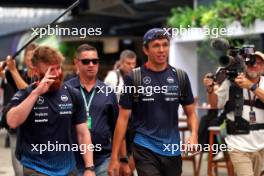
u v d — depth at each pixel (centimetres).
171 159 1191
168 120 1190
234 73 1333
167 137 1188
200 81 2753
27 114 986
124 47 4053
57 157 1036
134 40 4028
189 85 1221
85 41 4006
